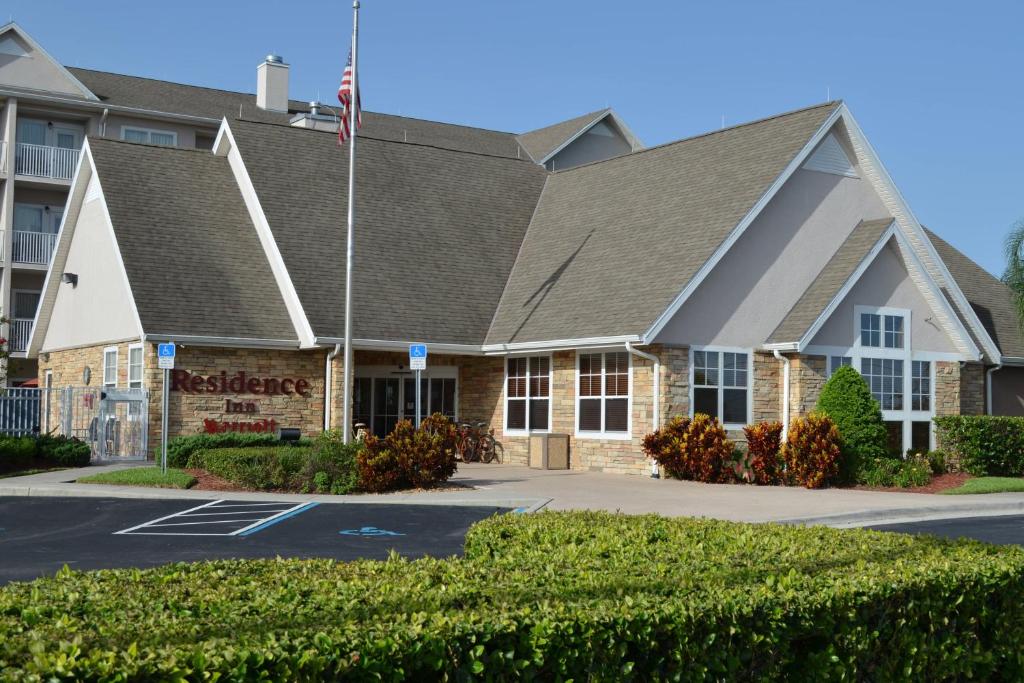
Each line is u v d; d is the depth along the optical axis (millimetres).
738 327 26703
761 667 6738
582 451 27188
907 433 28594
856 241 28375
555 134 49656
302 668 5188
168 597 6465
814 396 27031
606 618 6078
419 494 21125
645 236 28766
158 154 31359
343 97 24703
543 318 28422
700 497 20891
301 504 19594
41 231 45406
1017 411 32594
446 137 50188
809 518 17781
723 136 30844
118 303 29000
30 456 25031
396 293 29078
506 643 5820
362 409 30594
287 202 30297
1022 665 8094
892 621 7371
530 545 9328
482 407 30359
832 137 28812
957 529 17625
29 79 44000
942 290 30922
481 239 32625
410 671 5512
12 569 12875
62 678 4730
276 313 27844
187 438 24344
